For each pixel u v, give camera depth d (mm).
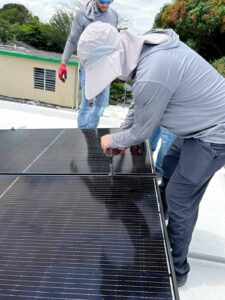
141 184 2010
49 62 10031
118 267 1290
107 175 2145
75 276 1242
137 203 1786
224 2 9328
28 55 10211
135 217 1648
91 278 1231
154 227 1562
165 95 1429
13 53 10391
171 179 1734
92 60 1456
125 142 1708
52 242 1458
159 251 1387
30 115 5078
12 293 1160
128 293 1156
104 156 2477
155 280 1219
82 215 1674
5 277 1242
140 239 1472
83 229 1554
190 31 9922
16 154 2570
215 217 2598
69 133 3086
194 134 1619
